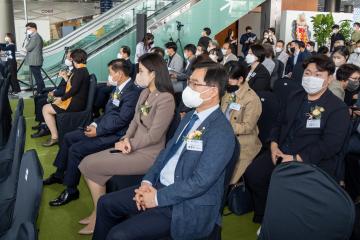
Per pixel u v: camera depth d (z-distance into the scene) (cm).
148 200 179
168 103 254
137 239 174
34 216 133
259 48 424
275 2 1194
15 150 214
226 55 729
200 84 183
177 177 185
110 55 852
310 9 1362
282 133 267
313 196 137
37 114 507
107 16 868
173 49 639
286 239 144
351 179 289
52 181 349
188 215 175
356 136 296
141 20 782
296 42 782
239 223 284
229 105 297
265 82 423
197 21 953
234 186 291
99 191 261
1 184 226
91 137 318
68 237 262
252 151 292
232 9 982
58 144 454
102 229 207
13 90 809
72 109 427
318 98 251
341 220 130
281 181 147
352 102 371
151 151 258
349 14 1205
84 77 426
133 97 312
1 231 170
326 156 241
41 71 769
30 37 737
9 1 1108
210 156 174
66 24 1992
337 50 430
